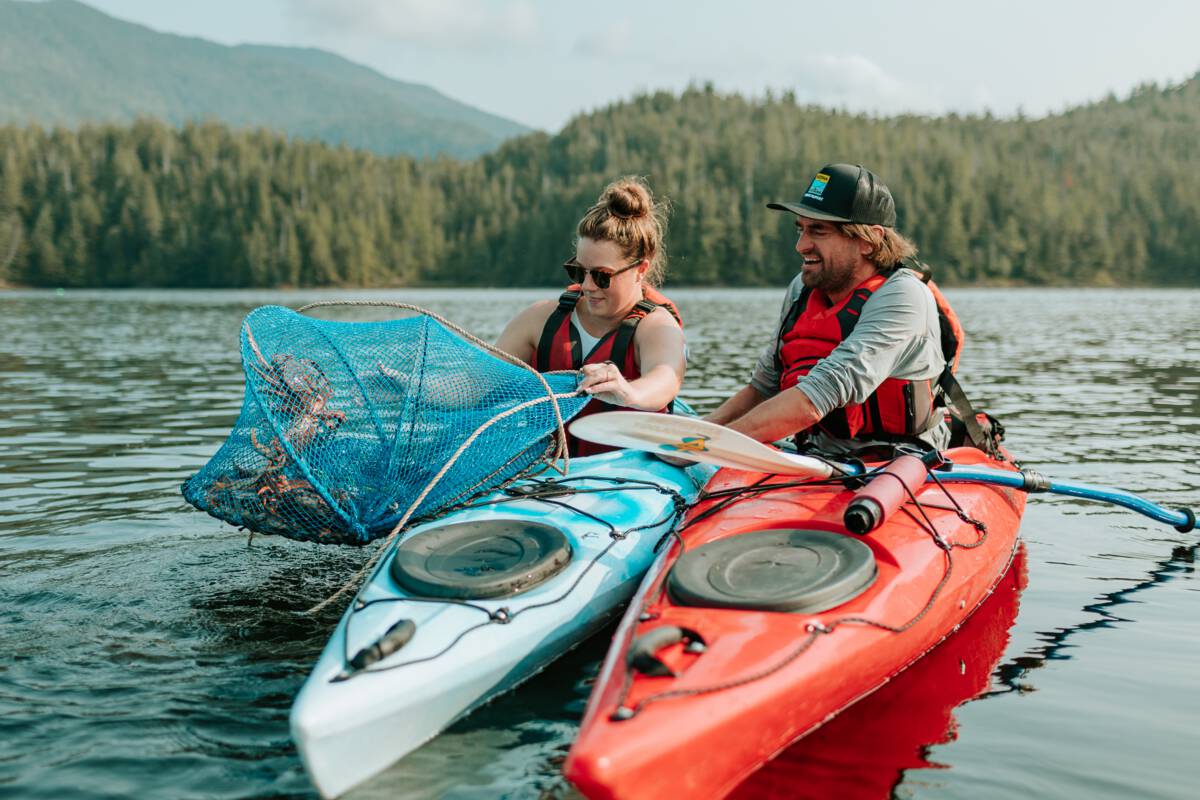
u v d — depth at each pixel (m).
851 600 2.69
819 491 3.31
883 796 2.25
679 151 120.06
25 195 102.12
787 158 102.06
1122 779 2.34
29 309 36.00
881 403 3.62
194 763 2.39
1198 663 3.02
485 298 58.28
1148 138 149.62
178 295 68.44
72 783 2.30
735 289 83.19
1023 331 21.62
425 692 2.44
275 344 3.45
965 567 3.18
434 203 114.69
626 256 3.84
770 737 2.37
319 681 2.39
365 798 2.28
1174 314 31.00
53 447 6.55
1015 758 2.43
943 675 2.90
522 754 2.44
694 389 9.61
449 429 3.50
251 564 3.83
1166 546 4.22
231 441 3.47
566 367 4.05
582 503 3.41
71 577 3.67
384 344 3.71
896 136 125.19
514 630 2.68
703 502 3.41
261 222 98.50
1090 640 3.19
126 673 2.86
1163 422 7.66
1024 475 3.81
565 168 131.50
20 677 2.82
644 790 2.09
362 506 3.27
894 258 3.66
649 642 2.31
